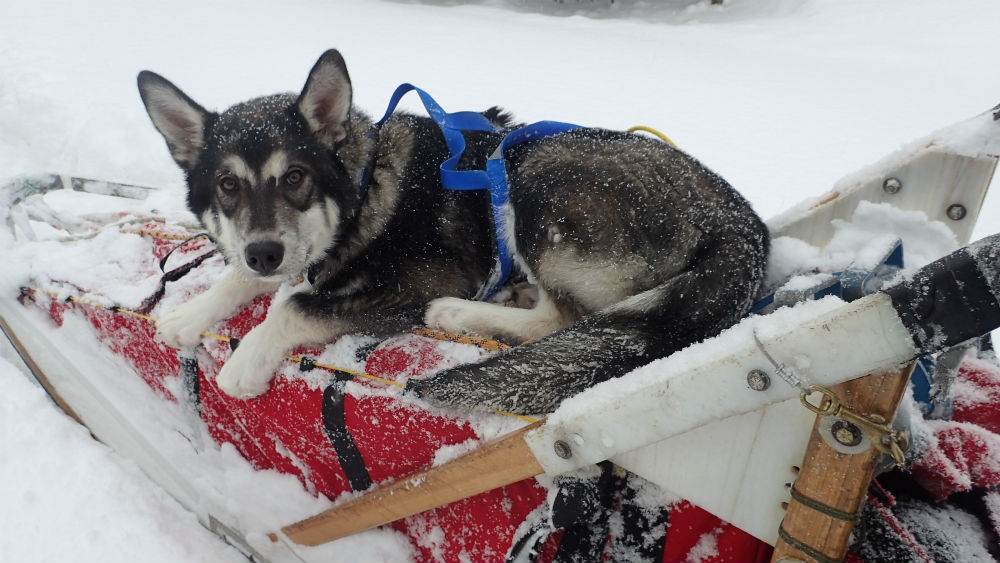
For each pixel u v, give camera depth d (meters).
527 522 1.28
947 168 1.59
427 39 9.73
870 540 1.08
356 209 2.17
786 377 0.88
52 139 5.75
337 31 10.47
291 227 1.99
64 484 2.15
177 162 2.22
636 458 1.16
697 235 1.81
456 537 1.48
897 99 6.21
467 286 2.29
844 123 5.55
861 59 8.31
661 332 1.60
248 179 2.02
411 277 2.21
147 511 2.03
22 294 2.47
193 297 2.12
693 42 9.75
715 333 1.64
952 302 0.74
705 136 5.35
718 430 1.05
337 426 1.56
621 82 7.21
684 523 1.21
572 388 1.44
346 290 2.19
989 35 9.10
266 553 1.83
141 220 2.71
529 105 6.41
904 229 1.66
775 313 0.95
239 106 2.22
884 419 0.84
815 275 1.58
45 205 2.93
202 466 2.04
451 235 2.27
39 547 1.95
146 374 2.18
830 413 0.86
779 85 6.92
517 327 1.99
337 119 2.10
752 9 11.93
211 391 2.00
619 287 1.97
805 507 0.96
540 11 13.54
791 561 0.99
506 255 2.18
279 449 1.85
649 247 1.91
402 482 1.43
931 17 10.30
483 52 8.82
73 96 6.59
